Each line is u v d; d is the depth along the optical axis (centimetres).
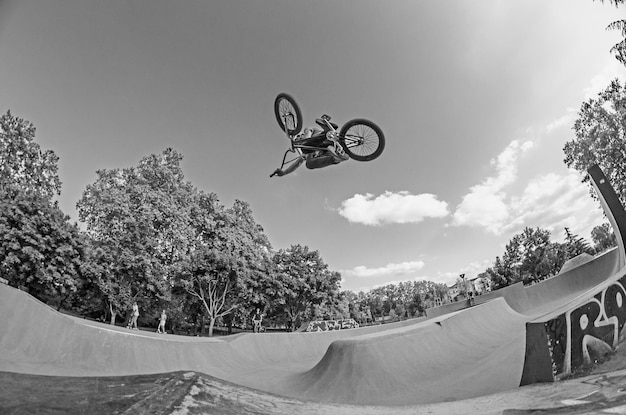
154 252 3066
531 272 5409
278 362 1764
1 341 904
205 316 3588
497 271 5584
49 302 2386
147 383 343
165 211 3250
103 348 1100
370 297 9781
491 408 420
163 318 2148
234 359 1588
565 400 404
